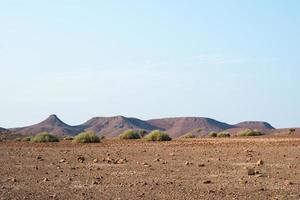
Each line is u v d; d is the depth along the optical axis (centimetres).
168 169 1950
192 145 3691
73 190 1405
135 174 1794
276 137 5066
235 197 1254
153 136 4856
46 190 1409
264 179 1616
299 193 1313
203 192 1344
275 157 2441
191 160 2353
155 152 2970
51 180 1642
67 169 2000
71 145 4109
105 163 2245
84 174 1809
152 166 2078
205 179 1634
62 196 1295
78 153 2988
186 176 1720
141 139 5231
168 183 1538
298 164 2083
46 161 2409
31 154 2942
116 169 1970
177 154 2764
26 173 1869
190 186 1467
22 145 4203
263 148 3158
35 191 1389
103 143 4406
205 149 3167
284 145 3428
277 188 1410
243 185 1477
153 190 1391
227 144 3716
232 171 1856
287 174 1744
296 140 4072
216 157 2503
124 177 1708
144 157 2584
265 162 2186
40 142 4966
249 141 4125
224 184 1505
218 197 1255
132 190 1395
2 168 2061
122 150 3231
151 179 1645
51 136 5147
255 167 1984
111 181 1600
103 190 1399
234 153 2742
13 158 2617
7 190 1409
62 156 2738
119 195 1305
